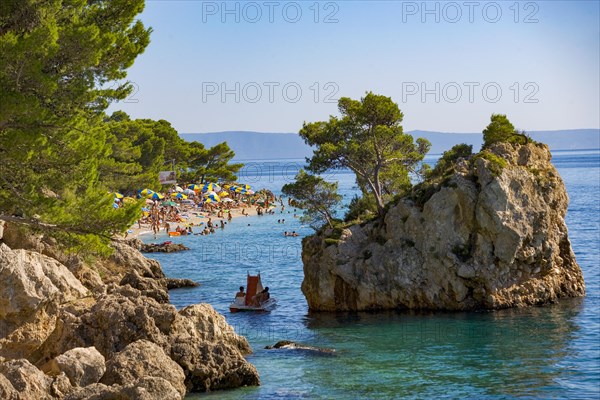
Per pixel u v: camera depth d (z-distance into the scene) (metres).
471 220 49.47
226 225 124.56
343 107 63.81
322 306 52.09
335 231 53.84
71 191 35.06
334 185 63.72
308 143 64.06
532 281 50.41
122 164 67.00
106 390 23.00
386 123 62.00
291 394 31.06
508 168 49.94
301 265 78.69
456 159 55.50
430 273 49.94
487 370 35.50
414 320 47.38
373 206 61.53
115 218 34.72
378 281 50.91
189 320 33.00
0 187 33.78
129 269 59.69
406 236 50.97
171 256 87.31
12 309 28.62
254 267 77.75
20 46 29.70
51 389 23.61
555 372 34.91
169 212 127.19
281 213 144.75
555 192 51.41
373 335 43.56
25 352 28.88
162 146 132.38
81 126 35.66
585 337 41.28
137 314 30.64
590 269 67.38
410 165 64.75
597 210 131.88
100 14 37.34
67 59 33.16
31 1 31.75
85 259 42.38
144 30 38.81
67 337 29.62
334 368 35.78
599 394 31.42
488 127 55.44
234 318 50.31
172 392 23.09
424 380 33.88
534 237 49.84
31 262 29.95
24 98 29.95
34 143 30.88
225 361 31.47
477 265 49.03
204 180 169.00
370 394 31.62
